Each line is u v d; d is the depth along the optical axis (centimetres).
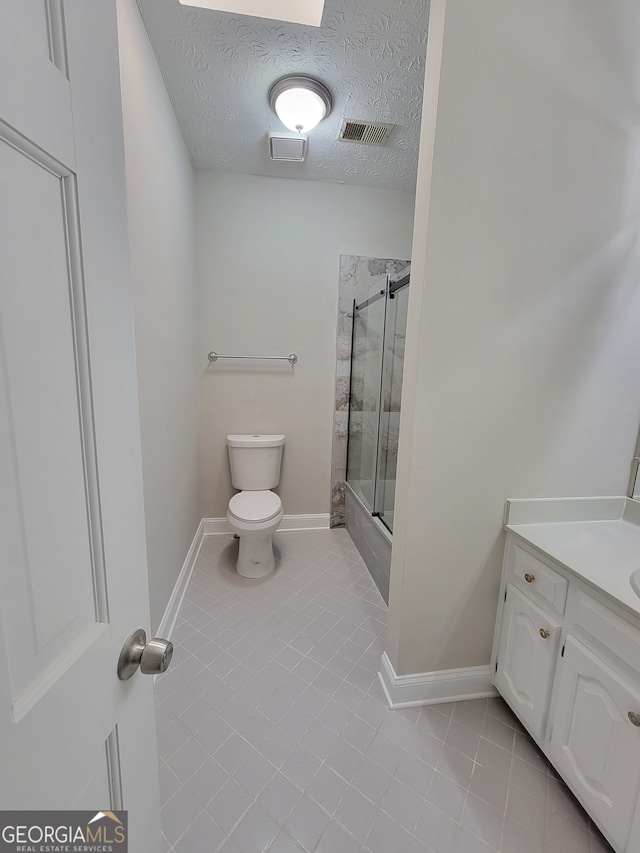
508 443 129
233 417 270
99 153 45
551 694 113
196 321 248
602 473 137
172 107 179
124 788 53
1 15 30
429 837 100
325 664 157
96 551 46
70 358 41
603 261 125
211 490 276
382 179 248
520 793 111
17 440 34
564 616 109
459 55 105
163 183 164
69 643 41
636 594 92
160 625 161
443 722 133
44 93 35
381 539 208
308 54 148
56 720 39
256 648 165
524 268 119
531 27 108
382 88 165
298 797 109
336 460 289
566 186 118
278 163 230
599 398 132
